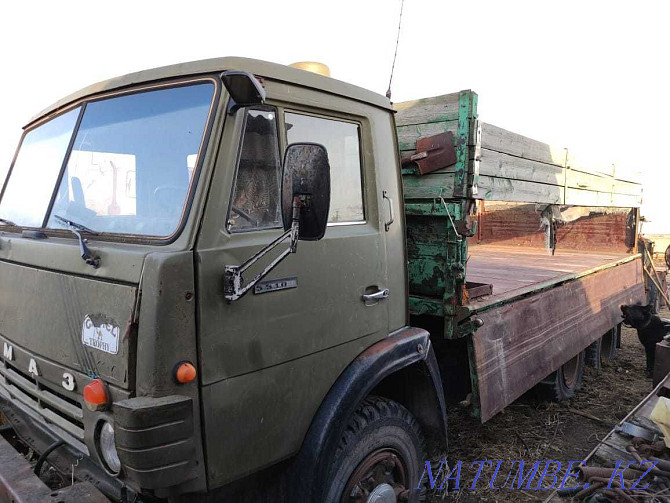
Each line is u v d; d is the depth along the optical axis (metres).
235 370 2.01
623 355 7.51
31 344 2.34
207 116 2.08
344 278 2.53
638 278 7.21
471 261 6.53
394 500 2.81
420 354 2.93
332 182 2.56
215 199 1.98
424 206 3.37
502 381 3.60
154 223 2.10
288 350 2.24
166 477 1.75
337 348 2.50
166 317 1.78
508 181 3.76
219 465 1.98
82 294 2.02
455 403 3.70
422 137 3.41
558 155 4.67
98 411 1.89
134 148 2.28
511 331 3.81
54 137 2.78
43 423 2.35
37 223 2.65
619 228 7.50
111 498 2.10
